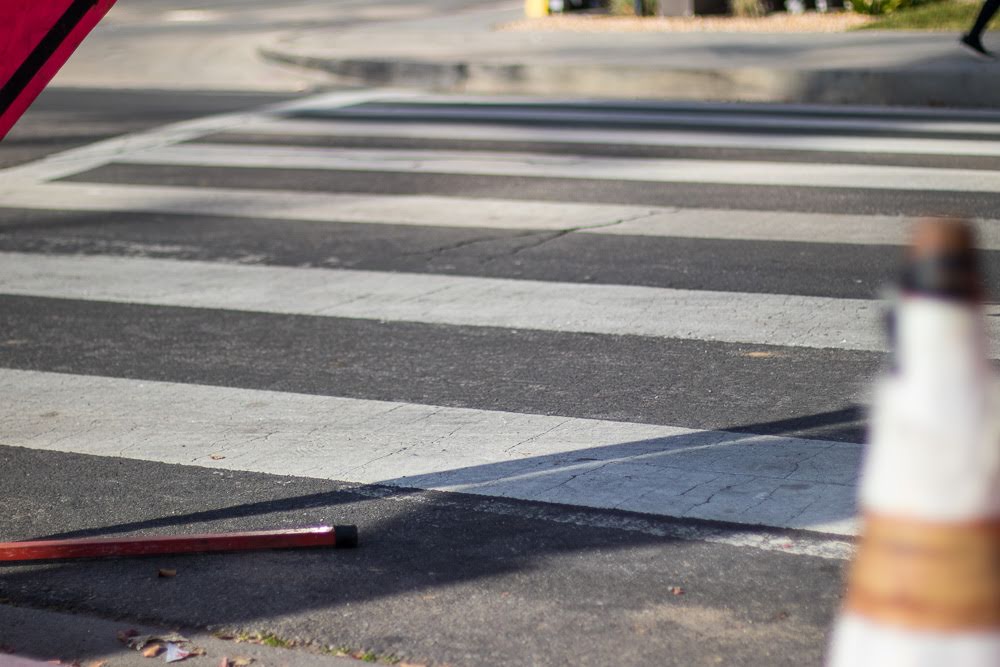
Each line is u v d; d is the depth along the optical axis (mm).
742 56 15727
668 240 8141
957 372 1839
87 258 8094
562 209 9062
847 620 1984
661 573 3891
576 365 5918
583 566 3957
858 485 4461
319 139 12109
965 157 10430
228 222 8969
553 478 4633
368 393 5633
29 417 5426
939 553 1846
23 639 3621
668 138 11711
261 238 8492
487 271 7566
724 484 4520
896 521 1877
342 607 3748
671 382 5648
